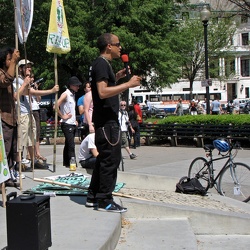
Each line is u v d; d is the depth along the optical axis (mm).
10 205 3764
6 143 6488
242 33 65500
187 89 57719
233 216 5902
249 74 67500
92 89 5348
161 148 17609
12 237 3768
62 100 8742
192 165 9258
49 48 7617
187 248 4977
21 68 7727
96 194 5719
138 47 25156
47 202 3945
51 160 11094
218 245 5504
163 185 8156
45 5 23172
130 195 6957
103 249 4402
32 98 8508
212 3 37688
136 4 25734
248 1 26859
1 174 5316
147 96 53812
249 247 5402
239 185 8203
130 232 5496
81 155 8664
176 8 33094
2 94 6438
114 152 5410
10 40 25719
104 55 5336
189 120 18328
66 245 4379
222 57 48406
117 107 5398
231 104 43375
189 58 43625
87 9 25891
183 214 6004
